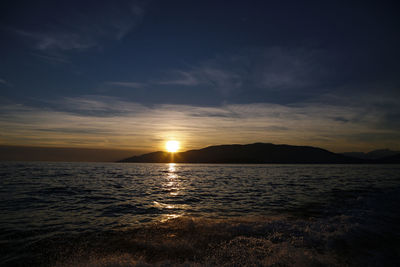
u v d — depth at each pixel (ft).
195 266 18.03
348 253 20.68
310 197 56.75
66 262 19.44
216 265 18.24
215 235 25.67
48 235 26.58
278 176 145.07
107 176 128.47
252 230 27.37
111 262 18.99
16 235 26.58
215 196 58.75
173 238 24.84
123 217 35.81
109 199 52.65
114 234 26.71
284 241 23.66
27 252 21.63
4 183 80.38
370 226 29.58
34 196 54.70
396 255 20.43
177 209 42.22
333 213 38.50
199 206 45.16
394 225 30.45
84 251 21.71
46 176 114.93
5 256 20.79
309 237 24.89
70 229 29.04
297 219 34.22
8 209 40.57
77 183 85.97
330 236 25.23
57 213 38.19
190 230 27.61
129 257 20.08
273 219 34.19
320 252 20.79
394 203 47.50
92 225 30.96
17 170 160.35
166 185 86.28
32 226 30.37
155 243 23.43
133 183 91.91
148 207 43.96
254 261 18.88
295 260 19.01
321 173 183.01
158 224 30.91
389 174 168.86
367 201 49.88
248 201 51.13
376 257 19.92
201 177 135.23
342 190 70.23
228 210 41.42
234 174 170.40
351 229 27.89
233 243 23.09
